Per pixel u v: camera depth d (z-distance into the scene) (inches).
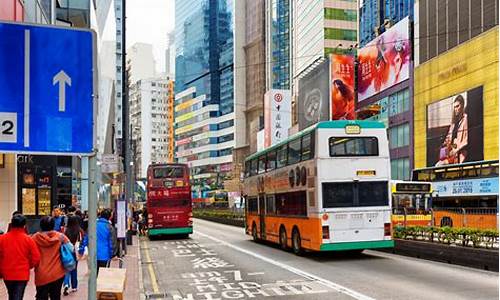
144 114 4923.7
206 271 628.4
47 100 174.7
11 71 172.2
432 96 1807.3
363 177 688.4
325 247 671.1
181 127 5802.2
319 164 680.4
